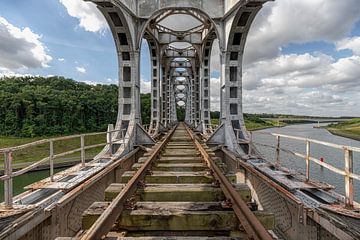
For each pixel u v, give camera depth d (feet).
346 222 14.19
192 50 112.88
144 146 48.01
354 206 15.99
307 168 21.31
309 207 16.52
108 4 39.29
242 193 16.79
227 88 47.78
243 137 45.78
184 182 21.25
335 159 72.64
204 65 86.63
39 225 15.71
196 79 115.14
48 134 165.68
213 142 48.01
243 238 11.07
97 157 35.22
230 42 47.47
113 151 44.62
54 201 17.71
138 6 50.65
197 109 114.83
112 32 46.93
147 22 50.98
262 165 30.09
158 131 79.77
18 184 71.56
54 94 194.49
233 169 38.68
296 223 18.07
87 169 27.30
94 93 215.31
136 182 17.63
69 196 18.69
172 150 38.34
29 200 17.60
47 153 129.70
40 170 88.38
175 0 50.31
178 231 13.00
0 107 169.27
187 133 75.66
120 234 12.33
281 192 19.94
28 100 173.58
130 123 47.14
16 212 14.94
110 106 197.16
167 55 113.29
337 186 48.73
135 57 48.80
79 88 277.64
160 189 17.58
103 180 27.66
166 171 24.16
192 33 85.46
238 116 47.60
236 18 44.14
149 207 14.15
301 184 20.62
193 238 11.15
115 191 16.49
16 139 156.04
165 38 86.58
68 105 179.01
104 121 190.39
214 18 49.93
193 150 38.24
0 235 12.26
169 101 138.21
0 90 205.57
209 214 13.05
